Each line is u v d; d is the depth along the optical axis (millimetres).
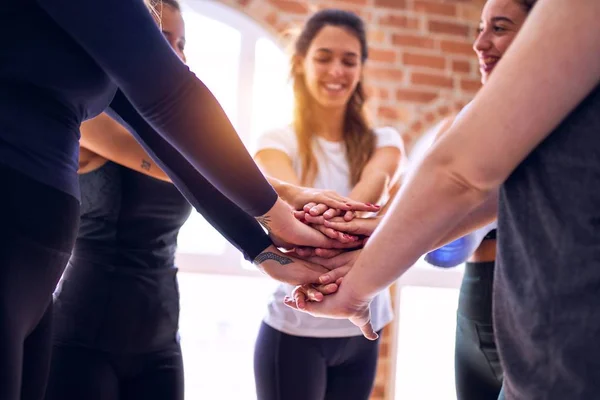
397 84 3107
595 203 639
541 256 678
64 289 1421
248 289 3109
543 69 655
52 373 1370
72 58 836
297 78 2010
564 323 648
